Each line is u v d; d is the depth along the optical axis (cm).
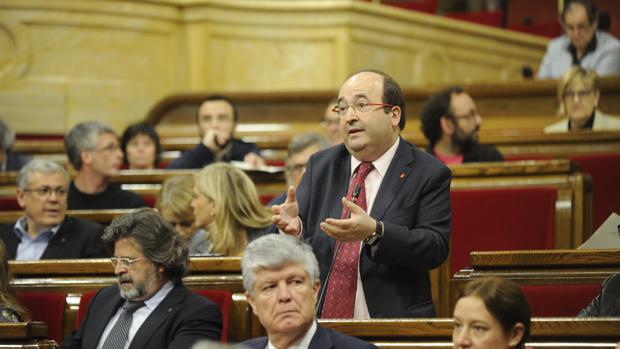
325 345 705
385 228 771
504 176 1190
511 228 1135
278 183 1367
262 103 2048
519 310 632
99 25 2105
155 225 888
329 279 823
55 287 982
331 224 764
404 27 2283
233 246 1039
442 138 1371
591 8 1806
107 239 889
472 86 1922
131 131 1567
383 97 833
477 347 629
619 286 781
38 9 2075
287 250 701
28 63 2075
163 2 2144
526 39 2533
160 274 888
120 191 1365
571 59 1859
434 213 816
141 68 2134
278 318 693
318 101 2030
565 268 848
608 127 1505
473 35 2423
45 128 2077
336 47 2183
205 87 2155
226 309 903
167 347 856
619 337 711
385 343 752
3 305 916
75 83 2091
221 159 1505
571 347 716
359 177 841
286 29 2189
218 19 2164
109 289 917
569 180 1163
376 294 807
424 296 821
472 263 866
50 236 1184
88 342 879
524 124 1886
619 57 1797
